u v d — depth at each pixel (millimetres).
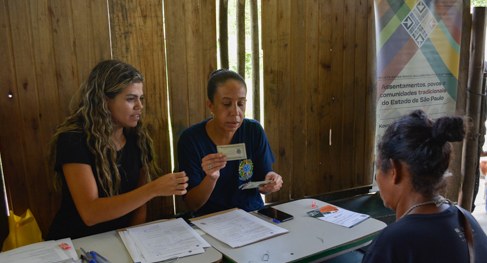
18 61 2105
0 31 2049
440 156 996
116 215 1627
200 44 2547
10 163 2170
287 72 2854
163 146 2533
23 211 2238
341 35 3012
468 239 983
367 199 3254
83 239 1572
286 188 3012
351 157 3254
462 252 954
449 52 3242
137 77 1814
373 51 3160
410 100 3166
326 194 3195
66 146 1690
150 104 2451
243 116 2062
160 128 2506
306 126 3010
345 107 3139
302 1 2818
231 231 1614
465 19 3348
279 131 2902
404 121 1058
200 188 1947
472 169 3594
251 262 1366
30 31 2111
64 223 1829
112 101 1785
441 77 3248
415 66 3127
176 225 1665
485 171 4121
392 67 3051
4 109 2109
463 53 3404
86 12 2217
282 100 2871
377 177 1134
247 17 2762
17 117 2146
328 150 3143
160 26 2414
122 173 1890
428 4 3092
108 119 1783
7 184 2186
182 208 2682
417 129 1019
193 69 2551
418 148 998
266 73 2779
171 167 2588
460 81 3434
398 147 1033
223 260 1427
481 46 3406
